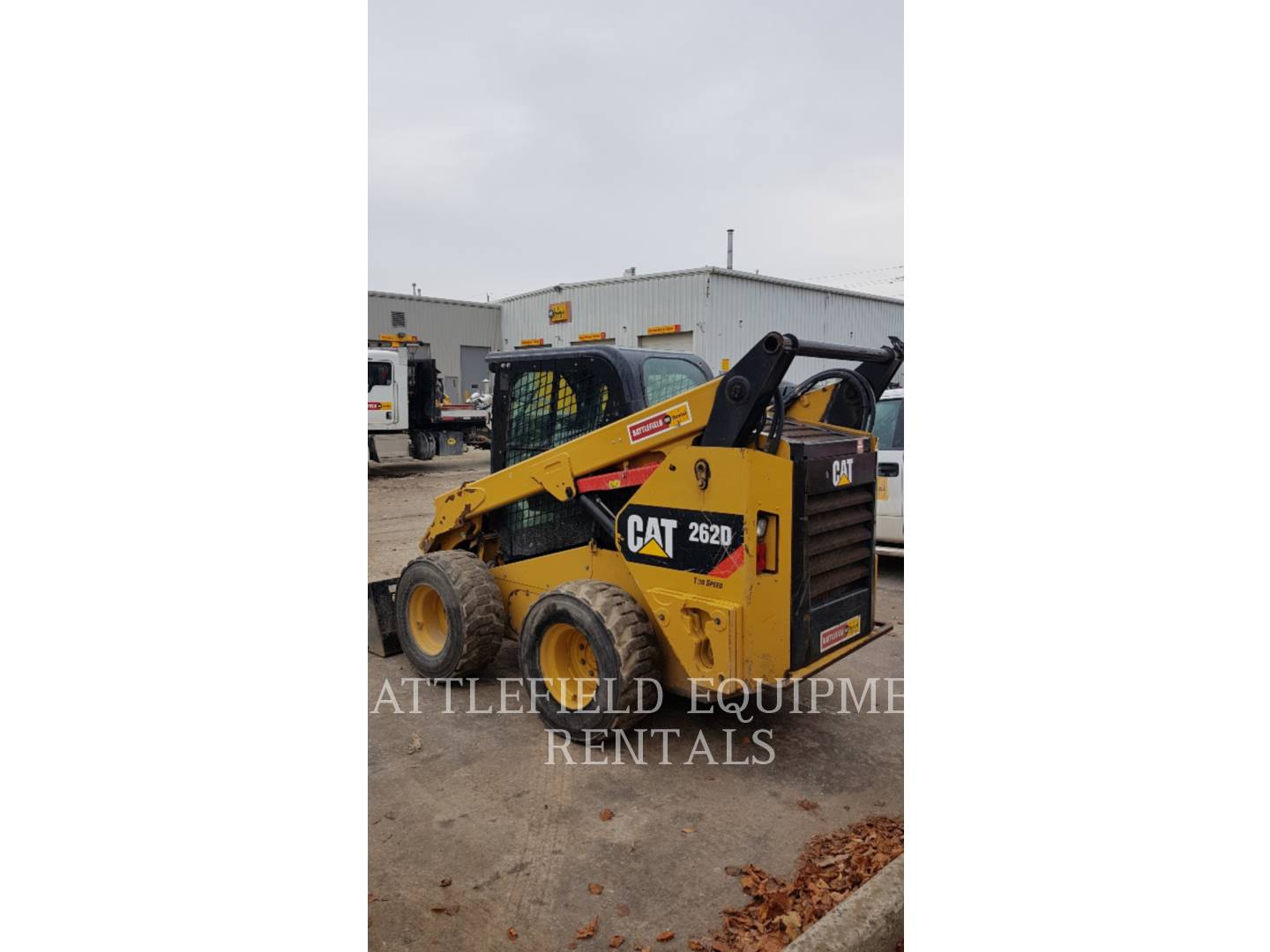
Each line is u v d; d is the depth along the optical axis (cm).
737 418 333
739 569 335
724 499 338
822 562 350
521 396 464
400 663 509
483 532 492
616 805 340
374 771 367
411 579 468
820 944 235
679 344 1912
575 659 408
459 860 302
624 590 402
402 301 2239
